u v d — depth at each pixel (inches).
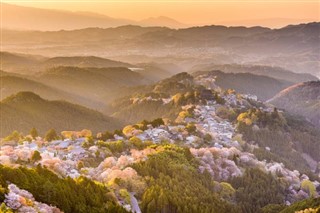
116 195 6392.7
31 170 5595.5
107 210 5349.4
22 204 4549.7
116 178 6845.5
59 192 5152.6
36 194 5044.3
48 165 7564.0
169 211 6274.6
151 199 6333.7
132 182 6860.2
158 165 7770.7
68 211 5078.7
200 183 7805.1
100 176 7381.9
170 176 7593.5
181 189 7052.2
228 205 7204.7
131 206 6240.2
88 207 5285.4
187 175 7800.2
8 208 4352.9
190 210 6254.9
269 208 7657.5
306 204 6963.6
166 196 6358.3
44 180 5408.5
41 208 4699.8
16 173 5187.0
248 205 7810.0
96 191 5885.8
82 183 5910.4
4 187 4749.0
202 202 6776.6
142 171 7436.0
